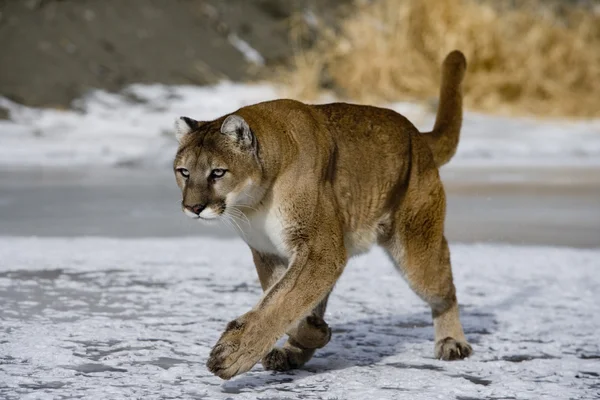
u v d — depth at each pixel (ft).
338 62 105.81
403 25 107.96
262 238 26.45
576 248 47.14
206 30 106.01
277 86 99.19
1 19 97.50
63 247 45.24
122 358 27.20
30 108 88.74
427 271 29.07
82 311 32.78
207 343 28.91
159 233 50.21
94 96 92.02
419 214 29.14
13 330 29.78
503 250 46.44
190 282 38.22
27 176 71.05
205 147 25.46
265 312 24.62
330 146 27.04
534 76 110.42
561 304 35.58
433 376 26.08
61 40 97.35
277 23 110.83
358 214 27.89
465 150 89.81
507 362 27.73
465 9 111.24
